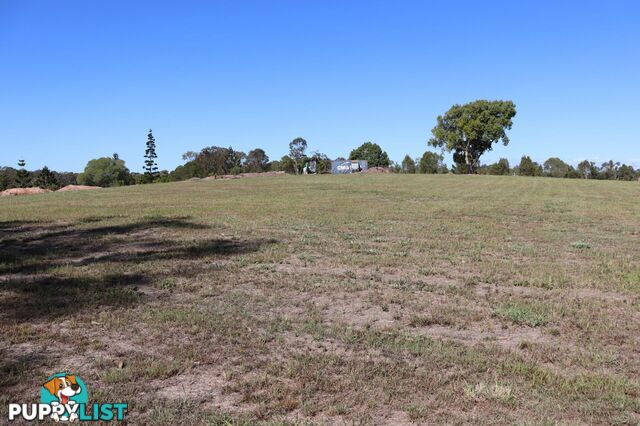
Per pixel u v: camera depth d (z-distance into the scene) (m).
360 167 83.44
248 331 5.30
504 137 77.44
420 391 4.00
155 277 7.65
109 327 5.36
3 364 4.39
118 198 26.83
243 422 3.49
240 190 34.00
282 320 5.68
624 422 3.58
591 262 9.37
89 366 4.41
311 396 3.91
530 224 15.36
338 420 3.57
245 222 15.06
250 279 7.61
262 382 4.09
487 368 4.46
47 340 4.98
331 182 44.81
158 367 4.33
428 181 46.31
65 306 6.04
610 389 4.07
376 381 4.16
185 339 5.07
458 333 5.44
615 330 5.50
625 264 9.14
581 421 3.60
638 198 27.41
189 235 12.34
